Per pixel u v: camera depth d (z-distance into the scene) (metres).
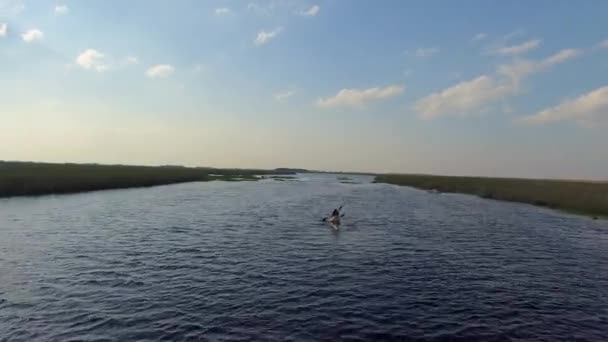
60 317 12.90
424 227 32.81
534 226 33.69
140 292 15.45
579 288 16.97
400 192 77.69
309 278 17.69
